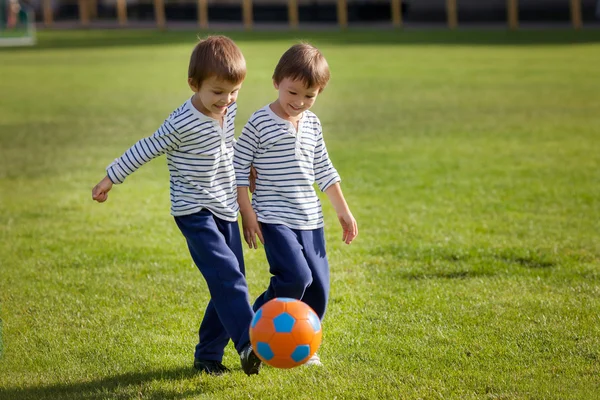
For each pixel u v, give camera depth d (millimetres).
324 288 4867
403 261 7188
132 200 9773
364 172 11086
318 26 51031
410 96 19562
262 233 4805
